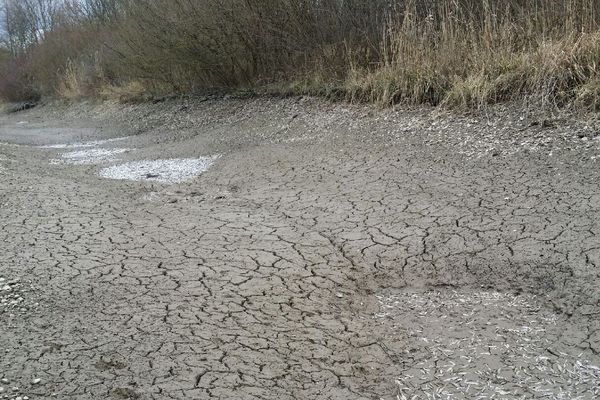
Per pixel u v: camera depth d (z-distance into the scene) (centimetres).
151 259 453
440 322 371
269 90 1117
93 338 340
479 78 749
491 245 452
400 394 303
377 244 476
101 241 489
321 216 543
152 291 400
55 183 689
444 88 794
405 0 960
